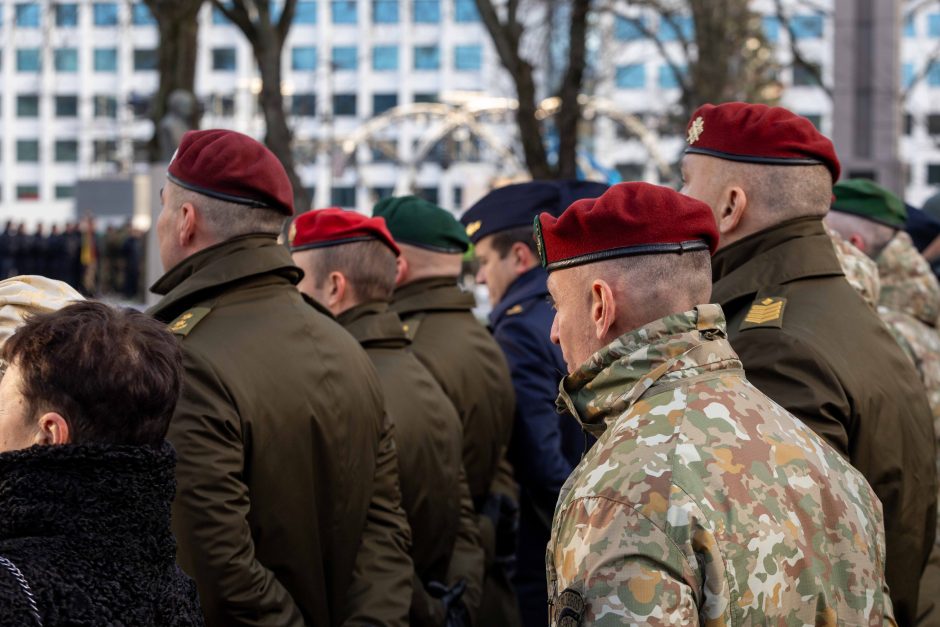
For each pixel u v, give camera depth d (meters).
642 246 1.92
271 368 2.66
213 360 2.59
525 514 4.28
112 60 69.88
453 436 3.54
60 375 1.71
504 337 4.26
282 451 2.65
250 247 2.78
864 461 2.51
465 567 3.68
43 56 21.30
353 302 3.53
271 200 2.79
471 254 4.85
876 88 14.90
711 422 1.80
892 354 2.68
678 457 1.75
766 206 2.75
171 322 2.73
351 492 2.81
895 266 4.17
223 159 2.77
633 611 1.64
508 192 4.41
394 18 67.38
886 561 2.59
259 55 12.59
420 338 3.95
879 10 14.86
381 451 3.04
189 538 2.47
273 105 12.60
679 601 1.65
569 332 1.98
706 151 2.80
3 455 1.64
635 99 61.84
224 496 2.49
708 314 1.91
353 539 2.85
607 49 29.92
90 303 1.82
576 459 4.34
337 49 68.12
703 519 1.69
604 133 56.72
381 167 68.75
